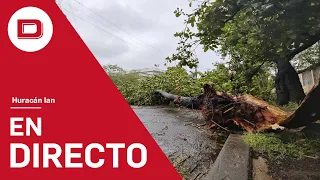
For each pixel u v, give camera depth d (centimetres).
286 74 503
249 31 228
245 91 480
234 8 207
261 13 155
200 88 598
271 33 167
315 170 145
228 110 280
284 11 150
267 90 595
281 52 182
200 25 240
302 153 175
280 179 134
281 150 182
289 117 218
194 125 327
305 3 144
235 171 141
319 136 208
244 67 489
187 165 167
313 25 153
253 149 189
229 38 257
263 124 249
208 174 142
